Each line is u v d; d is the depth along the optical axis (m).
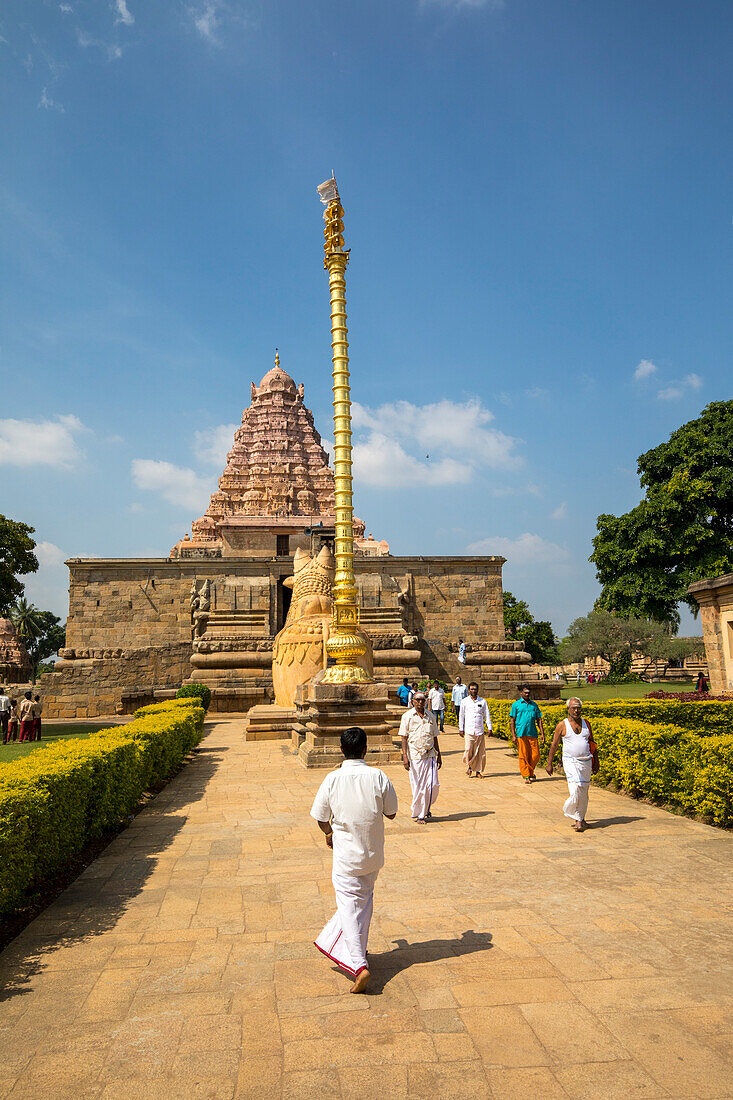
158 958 5.03
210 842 8.45
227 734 22.98
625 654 54.28
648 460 44.03
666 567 41.88
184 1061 3.66
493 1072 3.51
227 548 47.97
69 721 31.59
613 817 9.36
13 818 5.88
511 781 12.62
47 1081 3.51
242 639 32.34
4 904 5.72
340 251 15.44
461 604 38.22
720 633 24.23
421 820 9.23
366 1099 3.32
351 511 15.25
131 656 33.59
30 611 82.56
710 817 9.07
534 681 35.09
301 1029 3.97
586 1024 3.96
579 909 5.81
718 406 42.72
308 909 6.04
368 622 35.03
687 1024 3.95
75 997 4.43
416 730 9.43
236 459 62.72
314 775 13.50
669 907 5.83
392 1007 4.20
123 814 9.61
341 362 15.29
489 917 5.67
